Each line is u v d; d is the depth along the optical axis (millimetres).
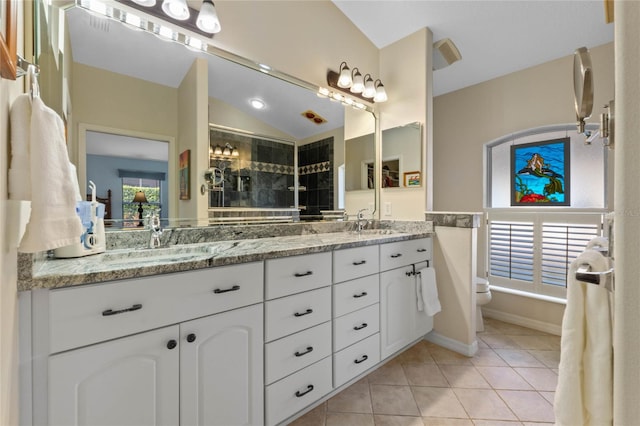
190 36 1651
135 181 1504
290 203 2170
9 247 733
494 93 2850
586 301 679
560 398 694
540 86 2568
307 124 2262
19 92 872
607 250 739
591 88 750
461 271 2193
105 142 1414
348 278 1714
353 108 2584
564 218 2471
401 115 2607
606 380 637
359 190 2627
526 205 2691
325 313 1594
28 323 849
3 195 686
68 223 840
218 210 1810
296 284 1464
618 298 418
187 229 1659
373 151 2734
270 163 2059
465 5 2145
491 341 2359
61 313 886
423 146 2443
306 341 1503
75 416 902
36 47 1091
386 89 2725
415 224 2463
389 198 2697
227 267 1226
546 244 2559
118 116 1451
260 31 1948
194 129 1706
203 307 1157
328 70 2355
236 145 1888
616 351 422
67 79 1299
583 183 2406
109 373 958
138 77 1514
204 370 1157
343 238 2002
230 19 1810
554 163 2541
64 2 1282
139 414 1011
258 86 1980
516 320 2680
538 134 2652
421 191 2465
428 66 2445
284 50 2078
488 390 1734
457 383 1806
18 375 827
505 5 2076
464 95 3064
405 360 2078
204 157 1747
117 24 1445
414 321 2174
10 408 737
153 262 1112
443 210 3227
